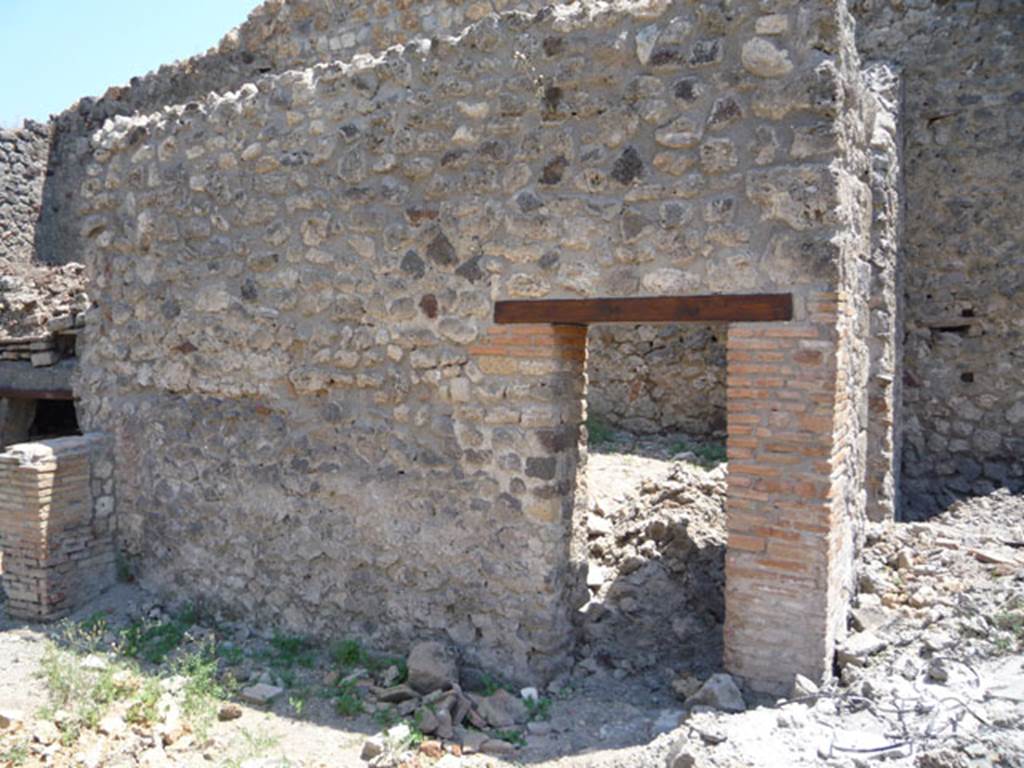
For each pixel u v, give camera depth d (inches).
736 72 158.4
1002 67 294.0
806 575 154.6
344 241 204.8
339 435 208.2
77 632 227.0
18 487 236.5
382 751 153.9
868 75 280.1
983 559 215.5
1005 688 140.7
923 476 313.1
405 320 197.2
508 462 185.0
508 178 181.9
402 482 199.2
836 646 160.4
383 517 201.9
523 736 161.2
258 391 221.0
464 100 186.9
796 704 144.1
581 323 183.2
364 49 335.6
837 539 160.1
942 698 138.2
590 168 172.6
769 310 155.6
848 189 161.2
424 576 196.4
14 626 235.8
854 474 187.8
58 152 526.3
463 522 191.2
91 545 248.7
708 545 228.4
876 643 162.1
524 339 181.6
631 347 356.5
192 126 229.0
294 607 216.5
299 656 206.2
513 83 180.2
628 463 299.1
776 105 154.6
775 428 156.5
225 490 228.4
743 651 160.9
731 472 160.7
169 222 235.3
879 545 223.5
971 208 301.9
